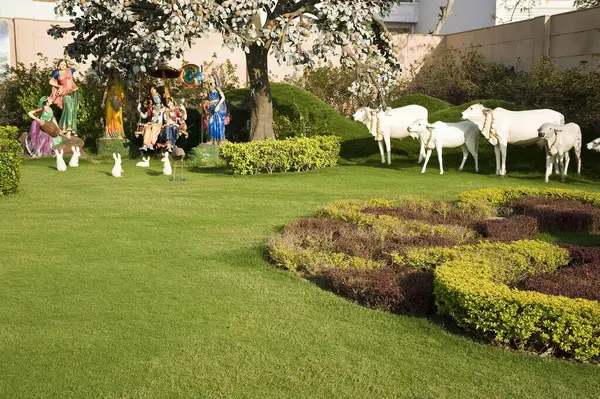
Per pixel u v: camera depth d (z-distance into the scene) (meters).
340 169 12.61
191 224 7.73
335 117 15.91
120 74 13.95
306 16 12.13
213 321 4.75
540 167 12.67
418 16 24.41
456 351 4.34
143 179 11.09
